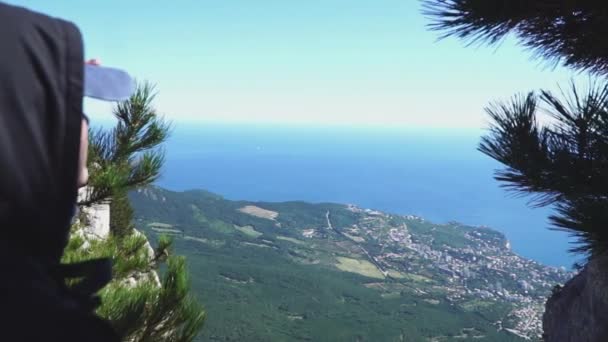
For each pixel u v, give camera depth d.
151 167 5.35
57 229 0.94
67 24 0.98
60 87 0.92
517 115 3.48
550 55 3.94
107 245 4.96
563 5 3.41
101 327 0.95
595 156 3.20
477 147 3.65
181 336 4.22
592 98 3.28
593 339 4.68
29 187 0.88
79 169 0.95
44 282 0.90
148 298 4.17
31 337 0.84
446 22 3.74
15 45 0.89
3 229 0.87
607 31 3.55
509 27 3.68
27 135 0.88
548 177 3.29
